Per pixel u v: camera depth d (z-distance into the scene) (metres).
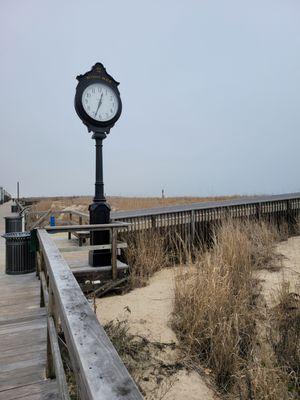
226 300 3.98
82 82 5.33
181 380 3.14
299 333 3.60
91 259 5.58
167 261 6.61
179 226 7.34
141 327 4.03
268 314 4.02
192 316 3.88
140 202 23.59
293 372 3.11
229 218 7.68
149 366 3.29
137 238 6.51
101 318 4.33
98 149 5.60
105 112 5.52
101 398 0.66
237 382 3.02
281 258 6.54
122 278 5.48
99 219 5.50
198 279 4.45
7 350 2.76
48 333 2.27
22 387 2.23
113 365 0.79
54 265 1.87
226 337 3.40
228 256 5.48
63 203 28.20
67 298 1.27
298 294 4.29
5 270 5.61
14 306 3.87
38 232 4.00
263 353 3.34
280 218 9.41
